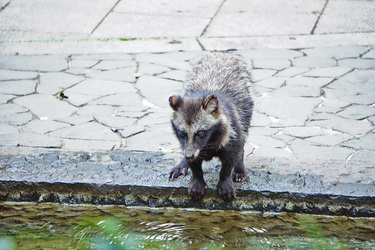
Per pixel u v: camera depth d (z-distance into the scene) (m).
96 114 9.83
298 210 7.06
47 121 9.55
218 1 15.34
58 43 13.01
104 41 13.08
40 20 14.16
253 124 9.40
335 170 7.40
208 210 7.25
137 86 10.97
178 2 15.34
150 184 7.25
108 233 6.86
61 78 11.34
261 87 10.77
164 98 10.45
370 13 14.25
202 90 7.74
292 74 11.30
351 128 9.14
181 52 12.46
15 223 7.11
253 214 7.12
